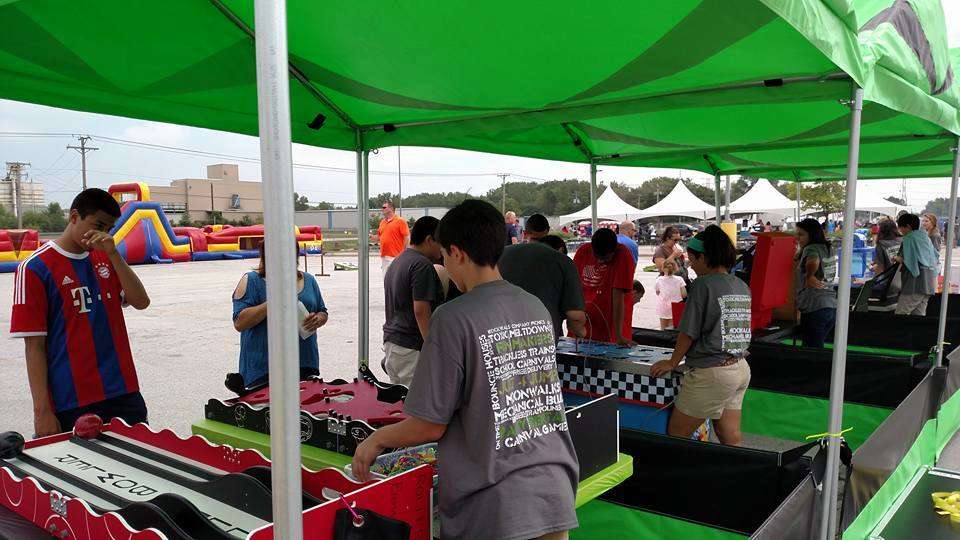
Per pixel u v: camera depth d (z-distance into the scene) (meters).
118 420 2.55
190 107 3.64
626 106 3.59
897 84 2.90
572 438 2.33
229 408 2.95
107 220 2.91
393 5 2.55
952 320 6.45
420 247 4.00
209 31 2.79
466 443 1.78
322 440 2.59
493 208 1.93
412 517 1.89
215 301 13.55
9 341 9.15
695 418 3.71
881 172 9.58
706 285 3.61
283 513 1.27
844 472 2.98
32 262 2.77
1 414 5.61
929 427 4.53
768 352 5.18
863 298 8.12
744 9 2.23
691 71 2.99
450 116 4.16
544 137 5.78
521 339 1.86
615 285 5.16
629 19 2.45
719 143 6.04
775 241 5.47
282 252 1.22
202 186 86.69
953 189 4.62
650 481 3.23
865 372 4.86
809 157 7.85
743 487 3.01
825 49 2.10
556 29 2.63
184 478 2.05
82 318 2.89
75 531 1.82
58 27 2.61
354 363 7.71
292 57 3.26
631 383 3.95
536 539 1.78
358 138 4.50
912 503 3.82
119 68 3.03
